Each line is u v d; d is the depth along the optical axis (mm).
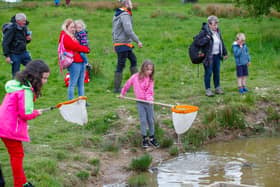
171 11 52344
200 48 22406
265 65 30359
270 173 15820
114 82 24109
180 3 64375
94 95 23953
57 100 23266
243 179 15266
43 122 19641
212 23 22344
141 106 18062
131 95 23719
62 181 14211
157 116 20656
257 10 37312
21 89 12219
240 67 23734
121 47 22844
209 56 22469
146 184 14930
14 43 21859
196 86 25500
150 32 41406
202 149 18844
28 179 13492
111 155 17328
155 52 34875
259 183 14883
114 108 21391
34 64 12398
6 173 13922
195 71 29125
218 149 18812
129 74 27922
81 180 14922
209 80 23156
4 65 31047
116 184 15031
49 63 31578
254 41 36844
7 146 12359
